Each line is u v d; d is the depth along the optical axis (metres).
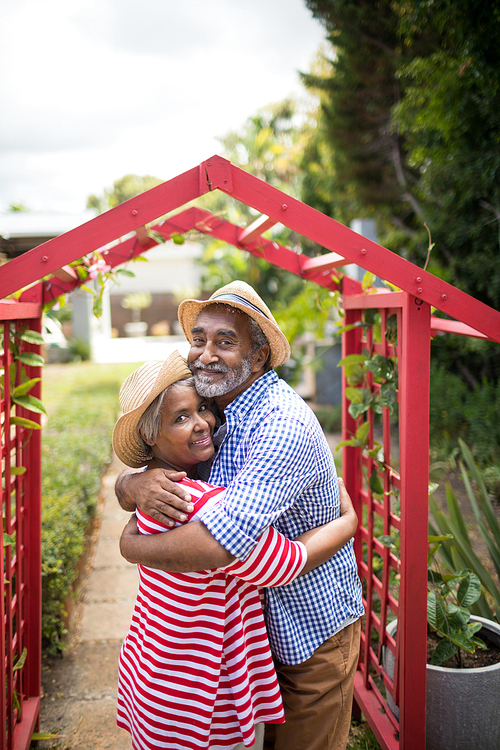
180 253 23.95
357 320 2.28
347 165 7.77
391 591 3.03
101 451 5.27
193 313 1.73
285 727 1.54
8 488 1.79
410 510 1.64
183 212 2.20
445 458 5.32
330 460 1.53
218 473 1.47
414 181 7.16
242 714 1.34
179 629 1.32
